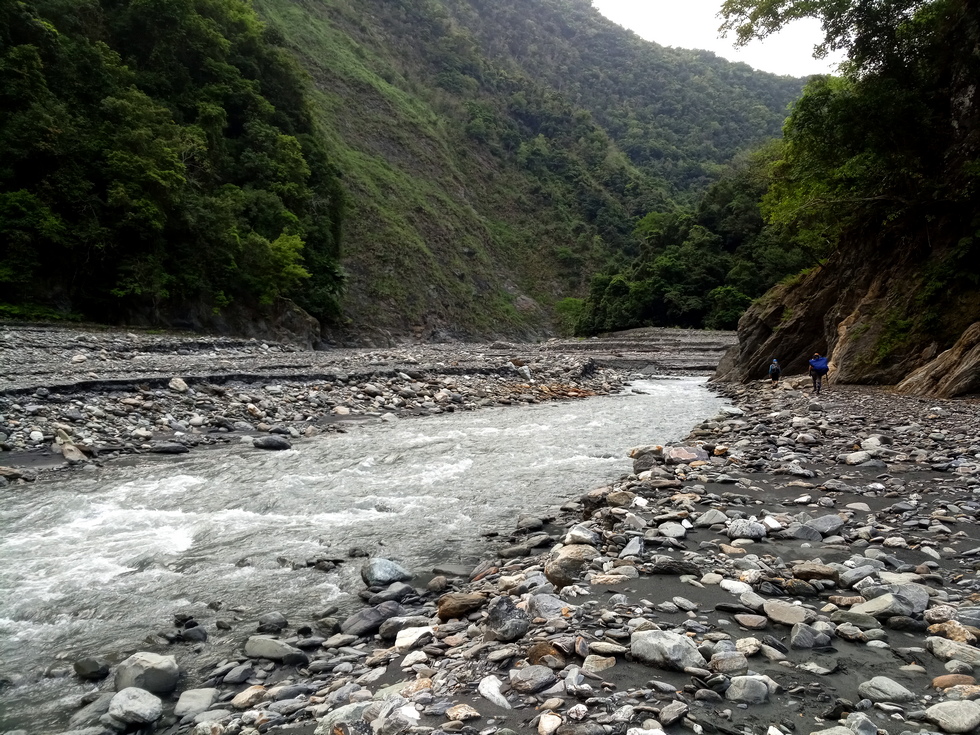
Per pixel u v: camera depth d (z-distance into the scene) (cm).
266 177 5269
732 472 1044
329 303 5766
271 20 11581
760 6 2588
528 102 16825
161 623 567
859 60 2619
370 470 1165
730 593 538
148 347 2714
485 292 11169
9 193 3103
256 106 5506
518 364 3020
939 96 2456
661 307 7619
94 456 1193
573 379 2973
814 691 379
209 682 461
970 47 2338
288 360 2609
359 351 4000
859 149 2478
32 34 3478
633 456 1264
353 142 11325
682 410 2100
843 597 516
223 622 562
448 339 9225
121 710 409
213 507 919
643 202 15012
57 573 679
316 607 600
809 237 3275
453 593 572
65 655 511
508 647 445
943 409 1653
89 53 3844
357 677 448
